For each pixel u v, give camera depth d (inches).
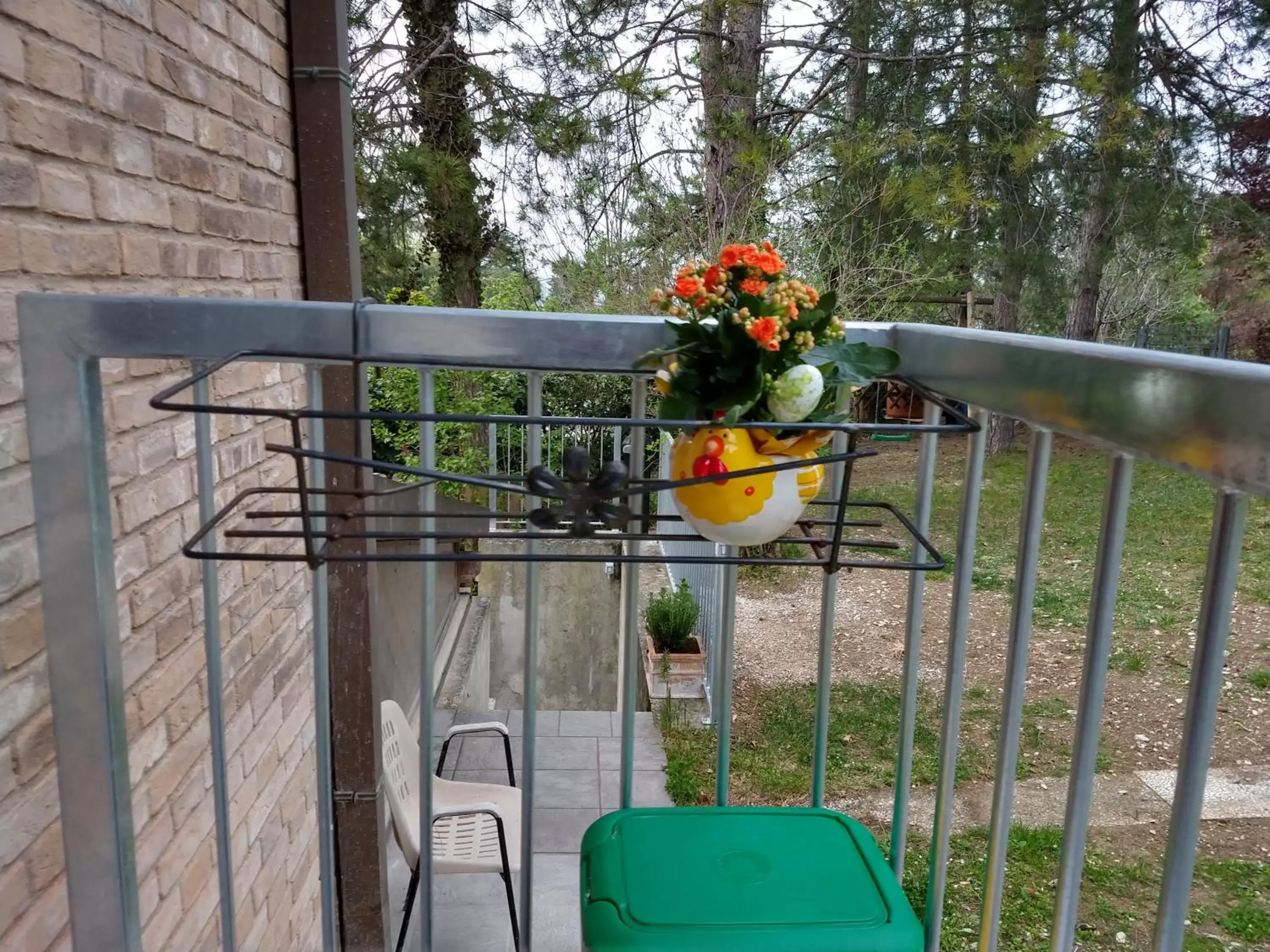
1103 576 26.0
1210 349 367.6
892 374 39.6
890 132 238.8
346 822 93.0
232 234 70.6
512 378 228.5
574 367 35.0
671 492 33.8
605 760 149.5
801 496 31.9
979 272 270.4
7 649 37.8
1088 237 254.8
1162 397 22.0
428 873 38.2
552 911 109.7
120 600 51.9
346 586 87.6
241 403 70.7
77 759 32.1
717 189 242.1
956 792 138.0
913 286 249.0
